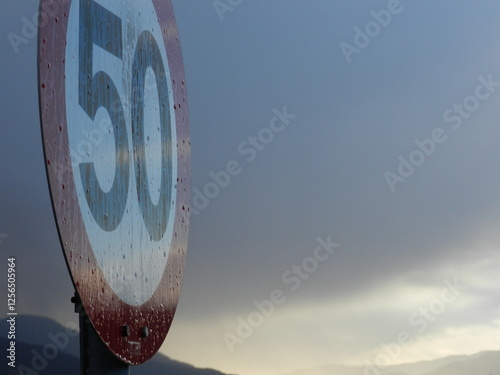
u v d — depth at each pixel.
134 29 1.59
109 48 1.44
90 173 1.28
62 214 1.16
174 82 1.86
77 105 1.25
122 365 1.45
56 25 1.19
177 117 1.86
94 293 1.27
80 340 1.41
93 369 1.41
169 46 1.84
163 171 1.72
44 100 1.13
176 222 1.80
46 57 1.15
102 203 1.32
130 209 1.48
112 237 1.37
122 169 1.45
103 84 1.39
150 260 1.59
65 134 1.19
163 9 1.82
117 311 1.38
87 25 1.33
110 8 1.46
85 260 1.23
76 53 1.27
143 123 1.60
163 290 1.68
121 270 1.41
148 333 1.55
